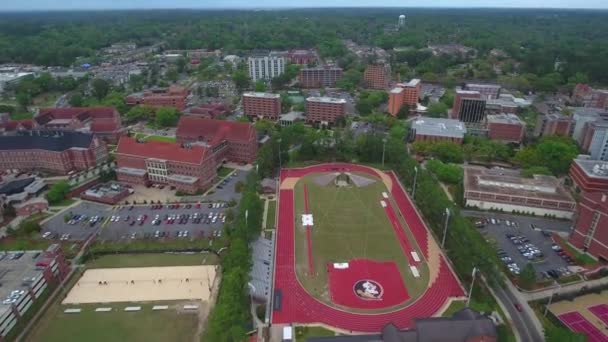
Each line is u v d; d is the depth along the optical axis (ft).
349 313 365.20
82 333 346.33
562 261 440.45
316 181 631.97
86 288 401.08
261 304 374.02
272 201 572.10
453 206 480.23
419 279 409.49
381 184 628.28
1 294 353.92
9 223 527.40
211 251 460.55
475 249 398.83
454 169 626.64
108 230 502.38
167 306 375.66
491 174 609.01
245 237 428.56
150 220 526.57
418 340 300.61
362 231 497.05
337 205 561.02
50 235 492.54
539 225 514.27
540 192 549.13
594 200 434.71
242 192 562.25
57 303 381.19
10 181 622.95
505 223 517.14
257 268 419.95
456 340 302.04
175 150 622.54
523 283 392.06
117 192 589.32
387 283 404.16
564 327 349.41
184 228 504.84
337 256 447.83
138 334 344.08
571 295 386.73
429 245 468.75
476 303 361.51
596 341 336.90
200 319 360.07
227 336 305.32
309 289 395.75
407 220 522.47
